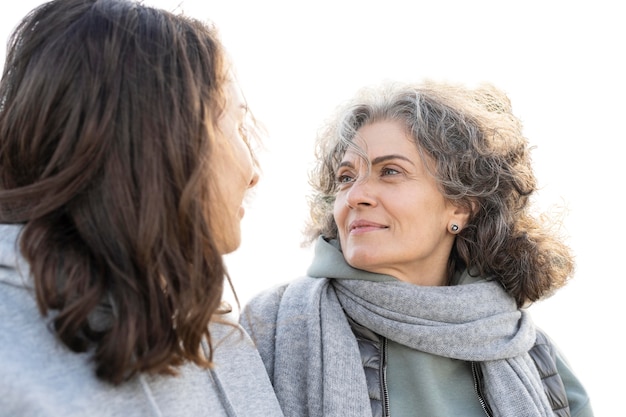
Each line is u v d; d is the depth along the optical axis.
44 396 0.89
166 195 0.97
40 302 0.91
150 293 0.94
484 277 1.54
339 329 1.43
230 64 1.12
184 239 0.98
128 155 0.95
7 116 0.98
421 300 1.43
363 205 1.41
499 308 1.49
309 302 1.47
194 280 0.97
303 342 1.42
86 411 0.91
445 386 1.44
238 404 1.14
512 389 1.41
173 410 1.01
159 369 0.95
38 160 0.96
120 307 0.93
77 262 0.93
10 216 0.97
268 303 1.52
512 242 1.52
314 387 1.35
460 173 1.46
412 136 1.42
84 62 0.96
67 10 1.00
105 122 0.94
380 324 1.42
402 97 1.45
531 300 1.55
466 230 1.53
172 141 0.97
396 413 1.40
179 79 1.00
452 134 1.46
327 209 1.60
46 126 0.96
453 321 1.44
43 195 0.94
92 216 0.95
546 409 1.43
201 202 1.00
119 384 0.93
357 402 1.34
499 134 1.51
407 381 1.43
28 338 0.92
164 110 0.97
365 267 1.44
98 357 0.92
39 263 0.91
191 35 1.04
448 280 1.57
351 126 1.46
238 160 1.11
